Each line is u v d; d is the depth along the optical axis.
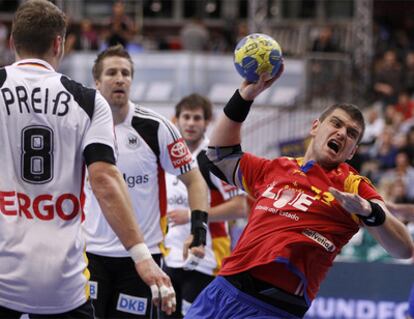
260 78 9.56
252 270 9.50
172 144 12.51
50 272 8.09
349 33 39.59
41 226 8.16
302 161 9.85
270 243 9.42
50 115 8.26
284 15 47.12
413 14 49.22
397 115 31.89
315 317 18.58
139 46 35.75
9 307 8.09
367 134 31.17
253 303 9.49
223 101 32.75
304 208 9.45
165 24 48.53
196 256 12.33
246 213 14.16
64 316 8.25
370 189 9.35
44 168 8.21
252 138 32.47
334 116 9.66
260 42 9.49
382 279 18.41
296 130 32.31
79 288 8.30
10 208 8.12
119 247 12.30
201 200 12.55
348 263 18.55
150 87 33.09
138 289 12.43
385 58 37.47
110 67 12.39
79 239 8.32
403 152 28.89
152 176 12.55
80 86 8.48
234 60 9.69
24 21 8.48
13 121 8.22
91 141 8.27
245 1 48.19
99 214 12.34
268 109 32.97
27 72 8.40
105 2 46.72
